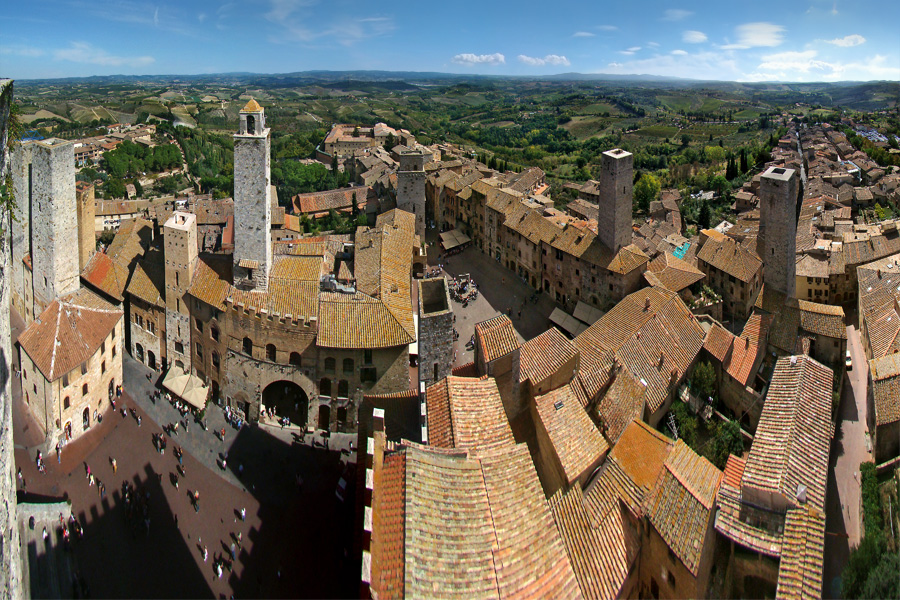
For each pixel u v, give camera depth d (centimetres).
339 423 8425
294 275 8644
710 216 18425
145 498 6900
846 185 18150
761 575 4153
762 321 9350
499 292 12888
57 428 7750
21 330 9938
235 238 8325
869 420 7719
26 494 6850
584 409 6103
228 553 6222
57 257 9231
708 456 7350
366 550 3250
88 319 8631
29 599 5375
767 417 5481
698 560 3934
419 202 14762
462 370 6141
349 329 8031
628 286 10344
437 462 4025
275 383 9106
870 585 4434
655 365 7619
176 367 9319
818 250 12756
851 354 10112
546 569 3675
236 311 8281
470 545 3578
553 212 14288
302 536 6475
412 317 8538
